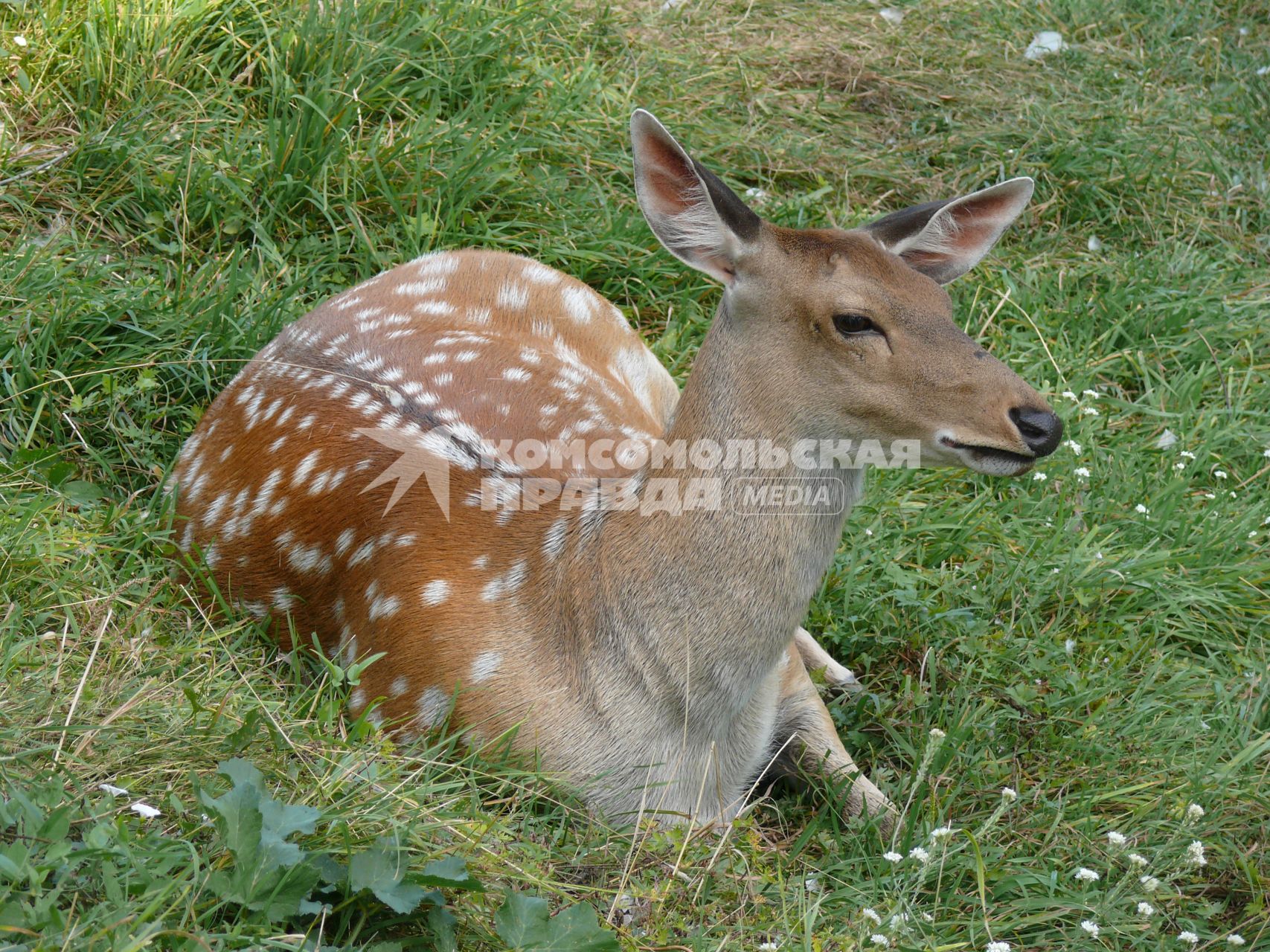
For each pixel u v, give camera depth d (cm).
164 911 379
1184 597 678
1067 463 767
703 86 1048
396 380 615
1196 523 732
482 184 846
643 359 763
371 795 463
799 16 1167
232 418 638
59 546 572
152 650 532
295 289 763
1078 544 716
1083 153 1015
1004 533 717
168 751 464
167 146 812
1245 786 569
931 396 468
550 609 514
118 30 841
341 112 841
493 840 466
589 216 876
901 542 699
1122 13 1241
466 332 673
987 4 1227
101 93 830
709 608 491
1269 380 855
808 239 486
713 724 511
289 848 395
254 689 529
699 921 469
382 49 880
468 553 534
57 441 648
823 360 475
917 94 1091
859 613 655
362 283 728
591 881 477
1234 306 921
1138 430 819
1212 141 1088
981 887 479
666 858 489
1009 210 540
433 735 521
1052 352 853
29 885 379
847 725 612
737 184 964
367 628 548
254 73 881
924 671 633
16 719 461
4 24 839
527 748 507
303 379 623
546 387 637
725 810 541
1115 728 604
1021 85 1128
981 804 558
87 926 360
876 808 549
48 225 764
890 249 521
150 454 661
